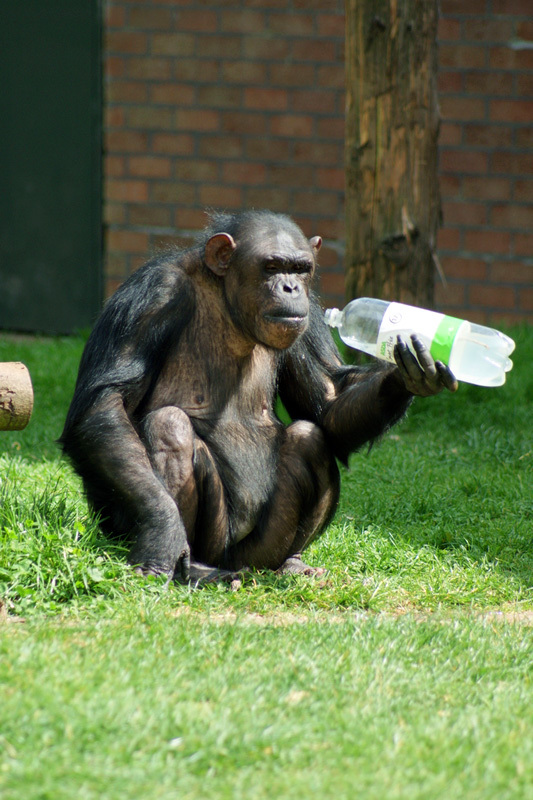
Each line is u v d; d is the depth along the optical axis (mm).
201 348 10641
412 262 18219
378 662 8250
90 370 10297
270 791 6184
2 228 26641
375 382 10680
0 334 26938
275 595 10125
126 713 6906
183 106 25906
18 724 6664
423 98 17922
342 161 25828
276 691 7547
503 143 25547
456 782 6367
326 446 10812
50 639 8297
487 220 25797
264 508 10828
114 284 26609
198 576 10336
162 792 6117
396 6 17562
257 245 10055
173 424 10133
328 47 25516
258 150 25969
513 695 7781
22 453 15258
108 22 25656
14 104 26156
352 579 11000
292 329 9930
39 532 10242
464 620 9656
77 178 26266
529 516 13703
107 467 9875
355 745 6758
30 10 25766
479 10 25125
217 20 25578
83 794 6027
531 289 25938
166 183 26188
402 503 13773
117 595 9508
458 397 18953
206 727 6844
